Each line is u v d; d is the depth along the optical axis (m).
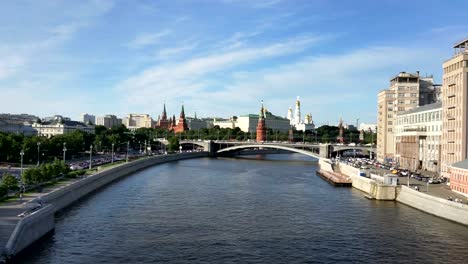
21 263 73.69
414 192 125.56
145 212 114.94
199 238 90.88
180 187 163.50
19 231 76.94
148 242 87.38
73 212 113.25
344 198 142.62
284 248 85.00
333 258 79.75
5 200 101.12
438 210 112.25
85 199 133.12
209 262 76.50
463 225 102.81
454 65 161.62
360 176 165.88
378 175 164.75
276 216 112.56
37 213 85.31
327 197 144.38
